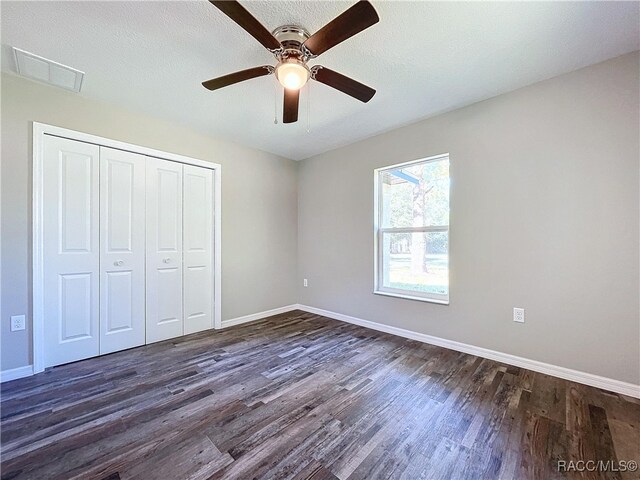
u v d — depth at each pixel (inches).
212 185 133.3
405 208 125.3
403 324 122.3
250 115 111.0
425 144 114.7
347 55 75.0
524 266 91.0
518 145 91.7
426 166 118.3
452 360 97.3
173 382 82.4
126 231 107.7
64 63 78.4
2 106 82.6
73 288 95.9
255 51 73.9
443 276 113.2
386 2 58.1
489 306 98.3
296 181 171.3
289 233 167.3
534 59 76.9
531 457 53.7
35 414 66.8
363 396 75.0
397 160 123.9
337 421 64.6
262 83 88.1
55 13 60.5
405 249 125.0
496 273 96.7
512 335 93.6
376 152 132.0
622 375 75.6
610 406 69.6
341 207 147.8
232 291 139.8
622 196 75.6
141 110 106.7
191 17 62.4
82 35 67.5
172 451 55.1
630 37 68.2
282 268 163.3
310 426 62.9
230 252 139.0
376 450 55.7
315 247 161.3
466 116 103.1
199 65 79.8
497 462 52.6
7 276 83.7
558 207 84.9
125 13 60.9
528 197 90.0
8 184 83.7
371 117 112.7
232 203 139.8
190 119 114.7
